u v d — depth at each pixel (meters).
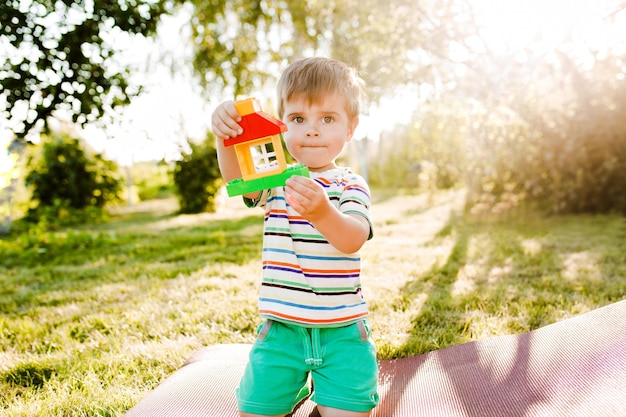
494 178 8.29
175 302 3.43
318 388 1.58
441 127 8.40
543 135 7.57
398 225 7.24
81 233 6.77
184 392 1.82
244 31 10.42
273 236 1.67
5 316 3.38
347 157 18.27
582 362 1.64
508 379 1.73
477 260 4.46
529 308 2.94
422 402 1.70
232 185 1.47
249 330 2.84
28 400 2.07
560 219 7.03
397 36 7.53
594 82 7.18
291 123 1.69
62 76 4.64
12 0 4.28
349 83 1.73
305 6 9.59
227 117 1.46
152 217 12.48
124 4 4.73
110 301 3.61
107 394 2.07
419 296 3.30
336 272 1.62
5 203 8.91
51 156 13.04
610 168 7.09
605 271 3.79
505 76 7.57
